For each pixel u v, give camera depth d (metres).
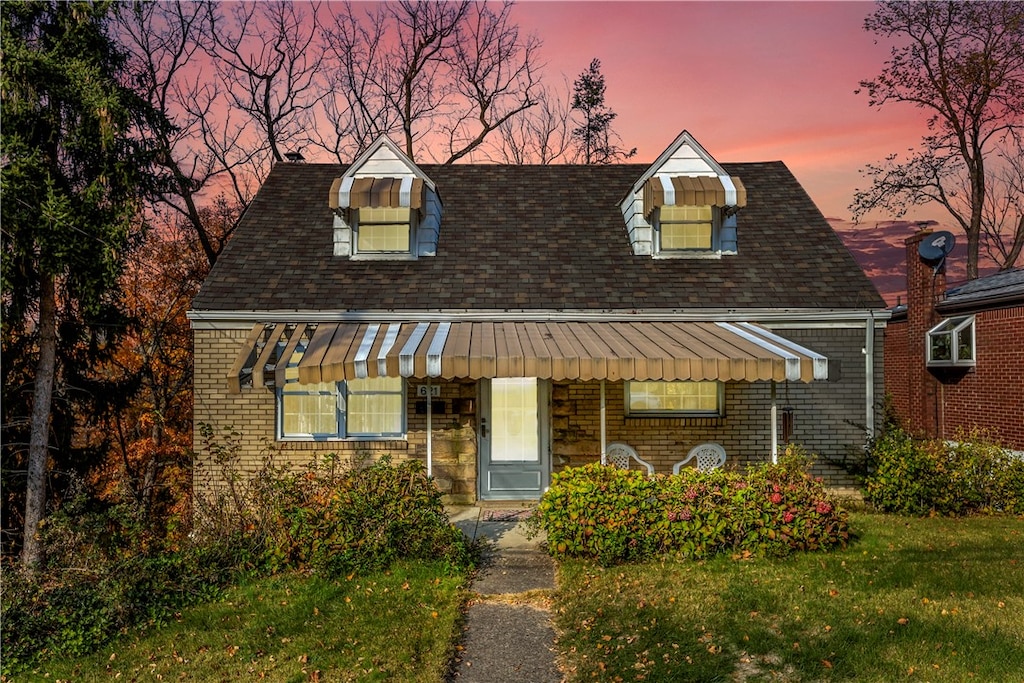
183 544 11.49
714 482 11.97
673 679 7.49
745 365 13.01
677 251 18.78
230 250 18.19
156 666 8.33
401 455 16.81
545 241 19.41
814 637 8.38
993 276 26.11
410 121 40.94
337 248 18.59
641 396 17.36
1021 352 21.56
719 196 18.05
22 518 18.83
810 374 12.98
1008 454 15.98
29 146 15.79
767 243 19.14
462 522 14.80
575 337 14.71
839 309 16.66
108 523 12.20
